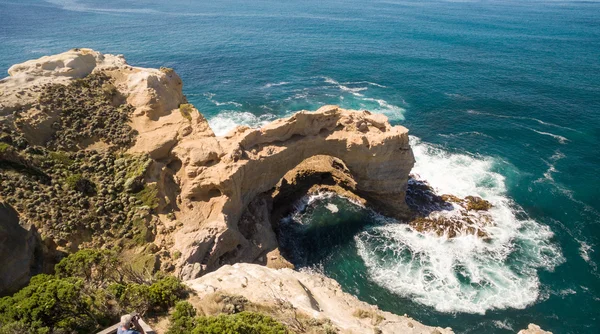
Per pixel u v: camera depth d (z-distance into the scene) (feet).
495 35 471.62
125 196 114.62
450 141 212.84
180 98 161.58
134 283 79.20
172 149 128.26
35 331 53.93
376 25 536.01
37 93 125.39
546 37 462.19
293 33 471.62
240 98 259.60
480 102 262.47
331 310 97.25
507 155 199.82
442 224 152.05
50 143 117.29
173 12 654.94
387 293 125.90
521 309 119.75
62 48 374.43
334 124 148.15
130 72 151.12
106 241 104.68
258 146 135.13
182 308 65.36
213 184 121.70
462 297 123.95
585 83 295.89
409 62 349.41
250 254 128.57
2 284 73.67
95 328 59.00
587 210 161.68
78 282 63.46
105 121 130.21
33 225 90.17
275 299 86.89
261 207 146.10
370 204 164.76
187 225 116.67
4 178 100.53
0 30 451.94
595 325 115.03
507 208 162.09
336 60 352.08
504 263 136.26
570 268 134.21
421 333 89.40
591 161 195.62
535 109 251.60
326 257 140.26
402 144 148.05
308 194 167.84
